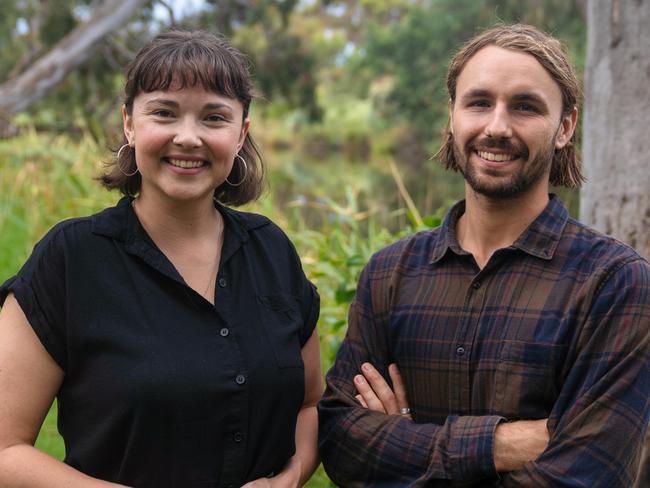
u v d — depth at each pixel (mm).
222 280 1960
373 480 2045
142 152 1900
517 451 1884
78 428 1872
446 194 10742
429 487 1942
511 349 1938
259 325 1967
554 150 2068
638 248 3109
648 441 2943
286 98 17078
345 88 42844
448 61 2279
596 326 1877
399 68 25938
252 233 2088
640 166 3084
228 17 14750
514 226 2031
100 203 6070
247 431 1897
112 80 12688
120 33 12141
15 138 8617
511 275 2000
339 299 3490
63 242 1881
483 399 1966
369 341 2158
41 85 10086
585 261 1955
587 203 3242
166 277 1895
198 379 1834
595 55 3174
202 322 1897
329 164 27531
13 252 5793
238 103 1950
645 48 3053
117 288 1876
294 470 2043
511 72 1956
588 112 3221
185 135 1854
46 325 1834
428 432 1979
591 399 1843
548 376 1905
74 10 13141
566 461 1823
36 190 6277
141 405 1804
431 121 25531
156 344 1834
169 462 1839
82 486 1800
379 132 34188
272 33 16391
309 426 2189
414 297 2100
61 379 1882
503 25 2102
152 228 1963
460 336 2004
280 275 2068
